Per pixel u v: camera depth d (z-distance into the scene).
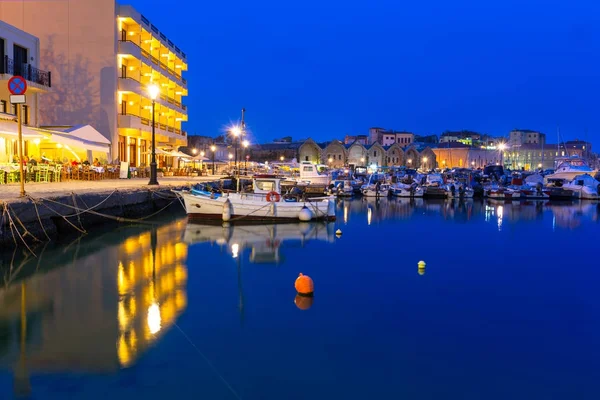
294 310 11.58
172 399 7.14
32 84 32.25
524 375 8.45
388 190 55.84
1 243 15.23
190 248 19.06
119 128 44.72
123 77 45.12
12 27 31.83
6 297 11.74
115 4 43.31
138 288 12.87
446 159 153.12
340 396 7.50
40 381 7.54
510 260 18.88
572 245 22.89
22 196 16.89
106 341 9.15
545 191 54.66
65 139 29.23
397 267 17.02
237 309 11.46
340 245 21.27
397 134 164.00
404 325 10.83
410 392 7.71
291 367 8.39
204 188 33.25
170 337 9.47
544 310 12.30
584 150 156.75
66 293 12.17
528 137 182.38
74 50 42.97
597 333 10.60
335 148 127.12
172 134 60.59
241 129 62.53
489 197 54.72
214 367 8.27
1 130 24.34
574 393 7.87
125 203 24.70
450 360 8.99
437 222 31.84
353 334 10.12
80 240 19.08
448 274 16.12
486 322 11.22
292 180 53.06
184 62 66.12
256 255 18.22
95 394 7.21
